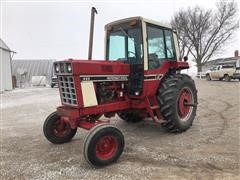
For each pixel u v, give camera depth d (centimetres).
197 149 513
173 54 669
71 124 510
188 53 3784
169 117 602
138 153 505
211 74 2752
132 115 716
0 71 2456
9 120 886
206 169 423
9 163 485
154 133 640
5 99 1591
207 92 1479
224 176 397
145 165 450
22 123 829
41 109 1094
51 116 582
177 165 443
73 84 489
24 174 436
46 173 436
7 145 596
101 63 527
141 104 584
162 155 490
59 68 511
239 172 409
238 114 812
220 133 612
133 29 588
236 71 2548
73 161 486
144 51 566
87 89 499
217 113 840
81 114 493
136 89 582
